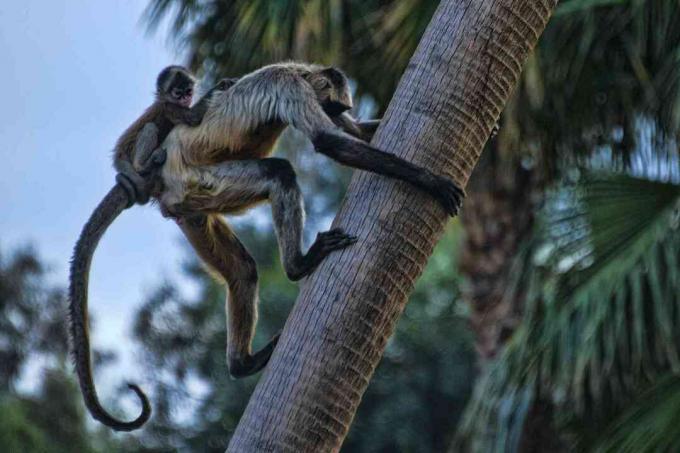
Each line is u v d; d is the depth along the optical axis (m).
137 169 10.91
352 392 8.93
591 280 13.23
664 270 13.01
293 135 16.80
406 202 9.17
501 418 13.43
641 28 13.88
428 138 9.26
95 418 10.01
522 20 9.55
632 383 13.35
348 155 9.58
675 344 13.10
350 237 9.14
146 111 11.35
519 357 13.47
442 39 9.47
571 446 13.87
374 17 14.87
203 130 10.77
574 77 14.45
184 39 15.84
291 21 14.66
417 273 9.19
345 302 8.97
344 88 11.03
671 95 13.91
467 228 16.28
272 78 10.68
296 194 10.27
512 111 14.56
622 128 14.93
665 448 12.53
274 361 9.02
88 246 10.46
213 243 11.05
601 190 13.69
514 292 14.43
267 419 8.84
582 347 12.92
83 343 10.17
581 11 14.03
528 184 15.90
